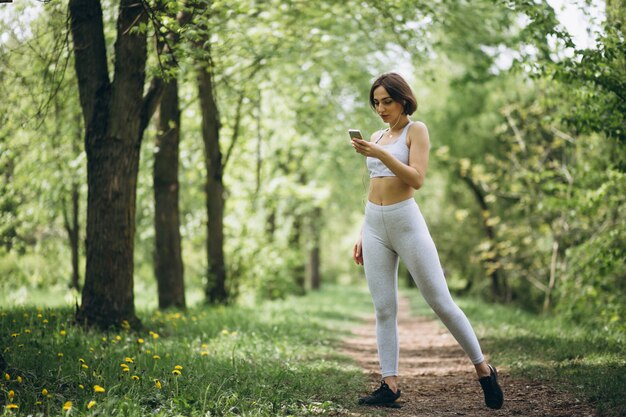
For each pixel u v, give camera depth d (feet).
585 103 24.40
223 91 38.27
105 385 14.34
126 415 12.19
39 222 47.96
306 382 16.34
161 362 17.22
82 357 17.26
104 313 24.47
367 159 14.06
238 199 54.54
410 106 13.85
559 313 38.91
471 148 72.38
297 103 50.19
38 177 39.63
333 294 87.97
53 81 23.77
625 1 23.45
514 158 53.83
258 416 12.60
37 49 23.70
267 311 40.70
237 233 51.90
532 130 53.16
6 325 21.53
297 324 34.09
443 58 49.80
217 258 44.91
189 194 52.03
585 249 33.65
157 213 37.68
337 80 50.16
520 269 61.41
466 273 85.66
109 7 26.84
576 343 21.77
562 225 49.24
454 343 30.25
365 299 83.30
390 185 13.57
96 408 12.38
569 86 25.57
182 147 47.42
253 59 35.86
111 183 24.49
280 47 37.40
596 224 42.55
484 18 39.27
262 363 19.25
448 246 84.17
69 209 50.37
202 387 14.25
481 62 46.80
